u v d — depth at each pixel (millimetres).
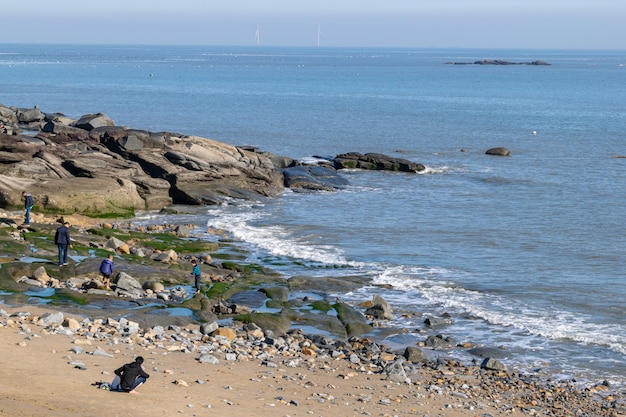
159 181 65312
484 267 48594
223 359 29391
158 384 24625
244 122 133875
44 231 48125
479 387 30203
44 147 67188
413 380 30328
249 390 25688
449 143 112312
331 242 54344
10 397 20703
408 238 55812
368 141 113062
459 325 38281
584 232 58094
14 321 30234
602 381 31625
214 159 70938
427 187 76750
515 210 66062
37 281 36875
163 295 37500
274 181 72000
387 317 38625
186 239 52219
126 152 69500
